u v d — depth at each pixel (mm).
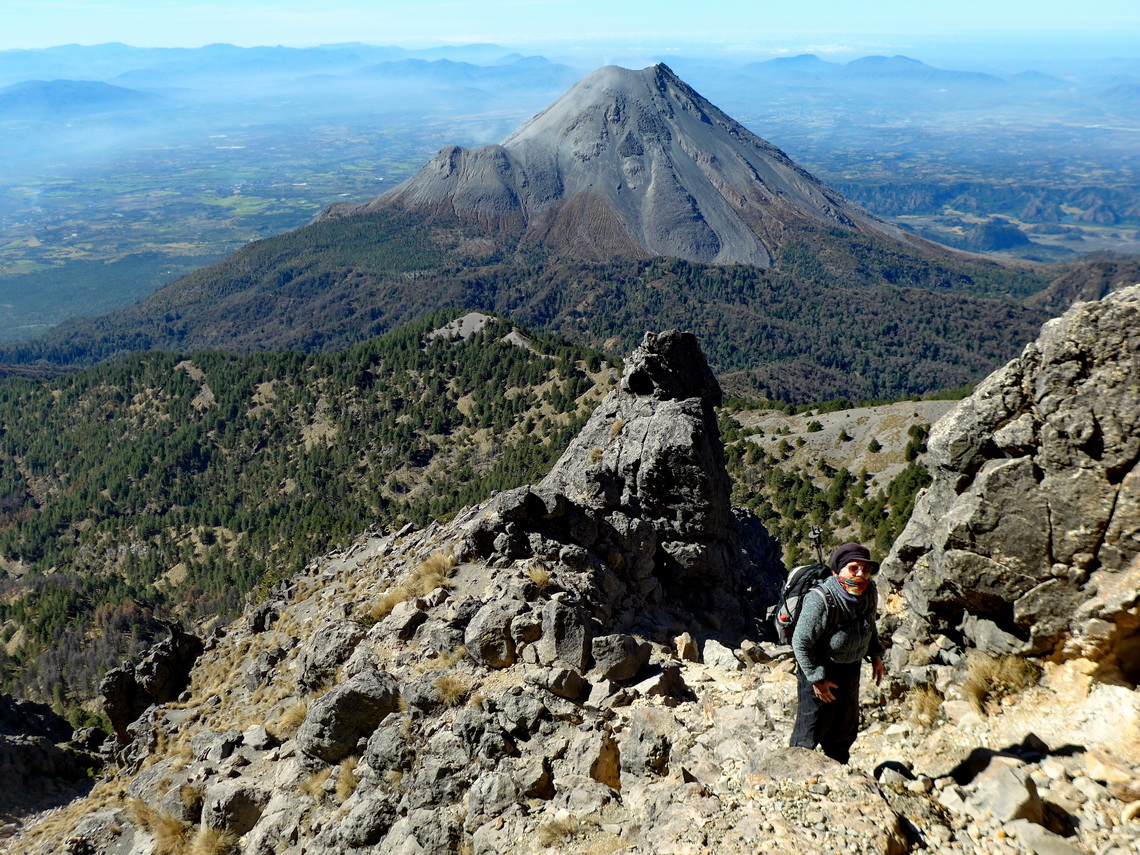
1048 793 7465
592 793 11117
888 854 7023
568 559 21906
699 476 25047
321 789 15625
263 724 21609
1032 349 9844
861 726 10266
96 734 60312
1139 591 8180
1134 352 8789
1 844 29047
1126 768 7227
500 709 13758
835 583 8719
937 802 7980
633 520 23922
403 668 17688
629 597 22609
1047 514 9109
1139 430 8562
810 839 7293
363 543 42719
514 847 10656
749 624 25922
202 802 18875
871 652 9203
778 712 11367
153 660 38031
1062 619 8938
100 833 20953
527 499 22516
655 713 12203
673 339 30359
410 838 12469
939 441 10867
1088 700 8367
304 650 22359
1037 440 9375
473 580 21797
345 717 16016
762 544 37969
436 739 13828
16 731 69500
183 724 29000
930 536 11188
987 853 7020
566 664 15391
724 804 8430
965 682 9688
